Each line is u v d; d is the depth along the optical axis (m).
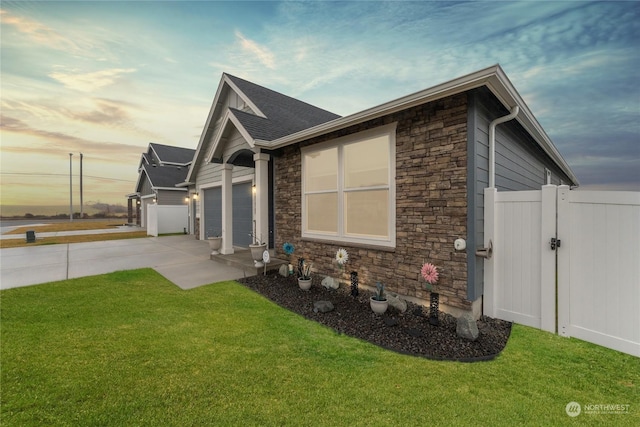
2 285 5.39
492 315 3.88
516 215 3.70
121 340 3.17
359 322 3.74
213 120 10.95
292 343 3.14
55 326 3.53
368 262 4.88
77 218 37.19
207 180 12.30
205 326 3.58
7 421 1.94
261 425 1.92
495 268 3.86
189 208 15.40
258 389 2.31
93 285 5.41
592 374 2.54
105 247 10.41
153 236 14.47
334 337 3.30
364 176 5.01
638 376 2.51
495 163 4.32
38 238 13.45
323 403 2.14
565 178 12.66
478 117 3.71
